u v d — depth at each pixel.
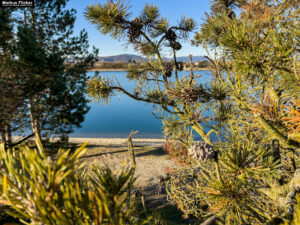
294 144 1.52
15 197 0.64
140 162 17.89
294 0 2.35
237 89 2.66
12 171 0.66
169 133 2.94
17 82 10.07
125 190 0.76
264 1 2.84
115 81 3.17
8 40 10.87
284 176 2.11
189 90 2.44
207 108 2.64
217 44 2.94
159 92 2.96
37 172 0.62
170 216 8.62
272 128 1.53
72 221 0.68
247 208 1.51
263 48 2.10
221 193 1.46
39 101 11.30
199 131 2.65
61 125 11.74
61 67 12.11
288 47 1.87
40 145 0.65
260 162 1.76
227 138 2.62
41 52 11.16
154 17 3.21
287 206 1.29
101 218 0.62
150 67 3.42
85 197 0.71
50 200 0.61
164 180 4.25
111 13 2.84
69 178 0.72
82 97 12.95
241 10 3.03
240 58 2.01
